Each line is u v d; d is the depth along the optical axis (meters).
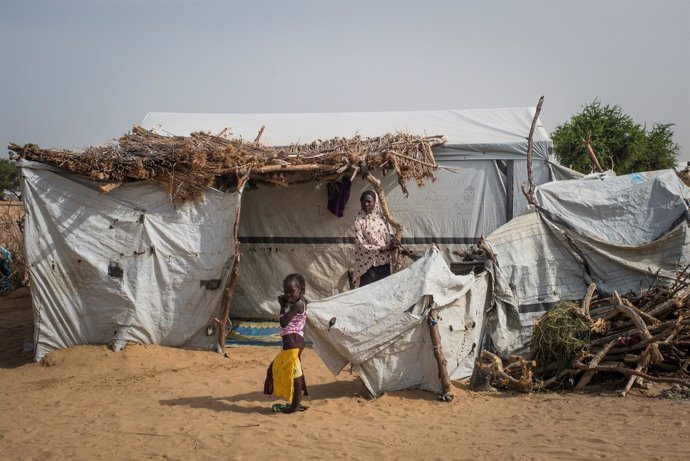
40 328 9.37
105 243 9.45
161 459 5.40
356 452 5.41
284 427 6.10
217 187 9.81
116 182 9.28
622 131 19.56
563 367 7.30
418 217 11.10
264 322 11.48
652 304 7.57
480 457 5.15
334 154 9.66
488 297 8.29
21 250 16.17
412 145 10.30
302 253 11.45
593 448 5.18
